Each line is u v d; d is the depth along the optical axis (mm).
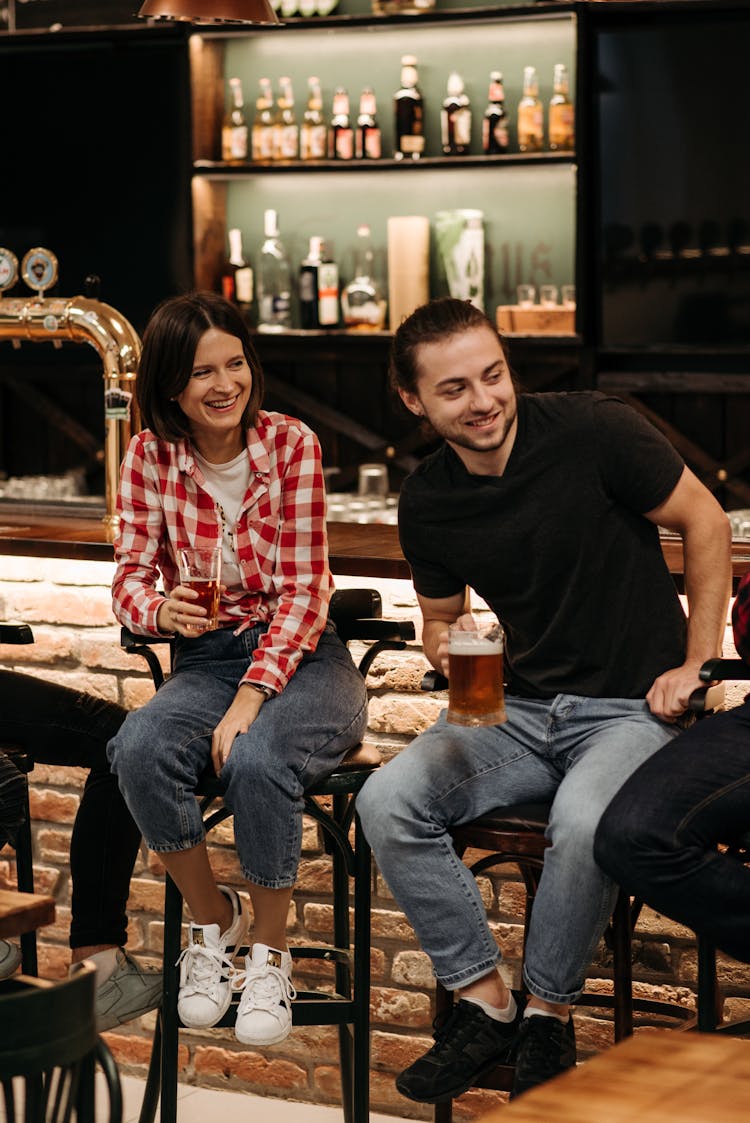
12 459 5367
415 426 4848
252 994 2414
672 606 2428
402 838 2311
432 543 2484
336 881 2949
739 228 4266
